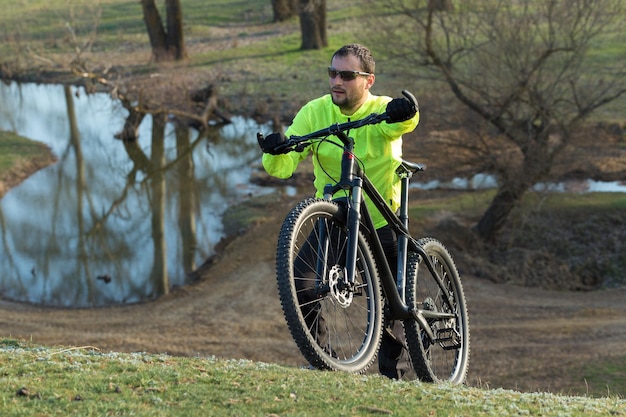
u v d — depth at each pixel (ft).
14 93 196.44
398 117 20.88
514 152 114.93
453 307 27.02
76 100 190.08
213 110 171.12
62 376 21.18
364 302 25.44
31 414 17.74
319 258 21.44
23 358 23.16
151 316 100.12
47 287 107.45
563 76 108.06
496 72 107.45
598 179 131.44
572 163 110.93
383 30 117.50
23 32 235.61
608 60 115.34
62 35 233.96
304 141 22.09
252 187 139.64
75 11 257.34
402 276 24.50
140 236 122.42
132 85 187.52
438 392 22.25
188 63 205.87
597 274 109.50
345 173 22.00
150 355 25.44
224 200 134.72
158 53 209.05
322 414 18.89
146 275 111.14
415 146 115.34
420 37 112.37
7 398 18.94
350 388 21.08
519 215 119.55
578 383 78.69
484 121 110.63
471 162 113.09
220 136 164.14
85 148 159.33
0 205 132.57
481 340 92.17
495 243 116.26
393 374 26.23
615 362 82.99
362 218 22.43
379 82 126.82
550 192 114.73
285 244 20.57
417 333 24.43
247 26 242.17
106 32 237.25
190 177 145.07
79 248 119.03
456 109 112.27
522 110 110.52
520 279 109.40
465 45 110.11
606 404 23.70
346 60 22.94
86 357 23.97
